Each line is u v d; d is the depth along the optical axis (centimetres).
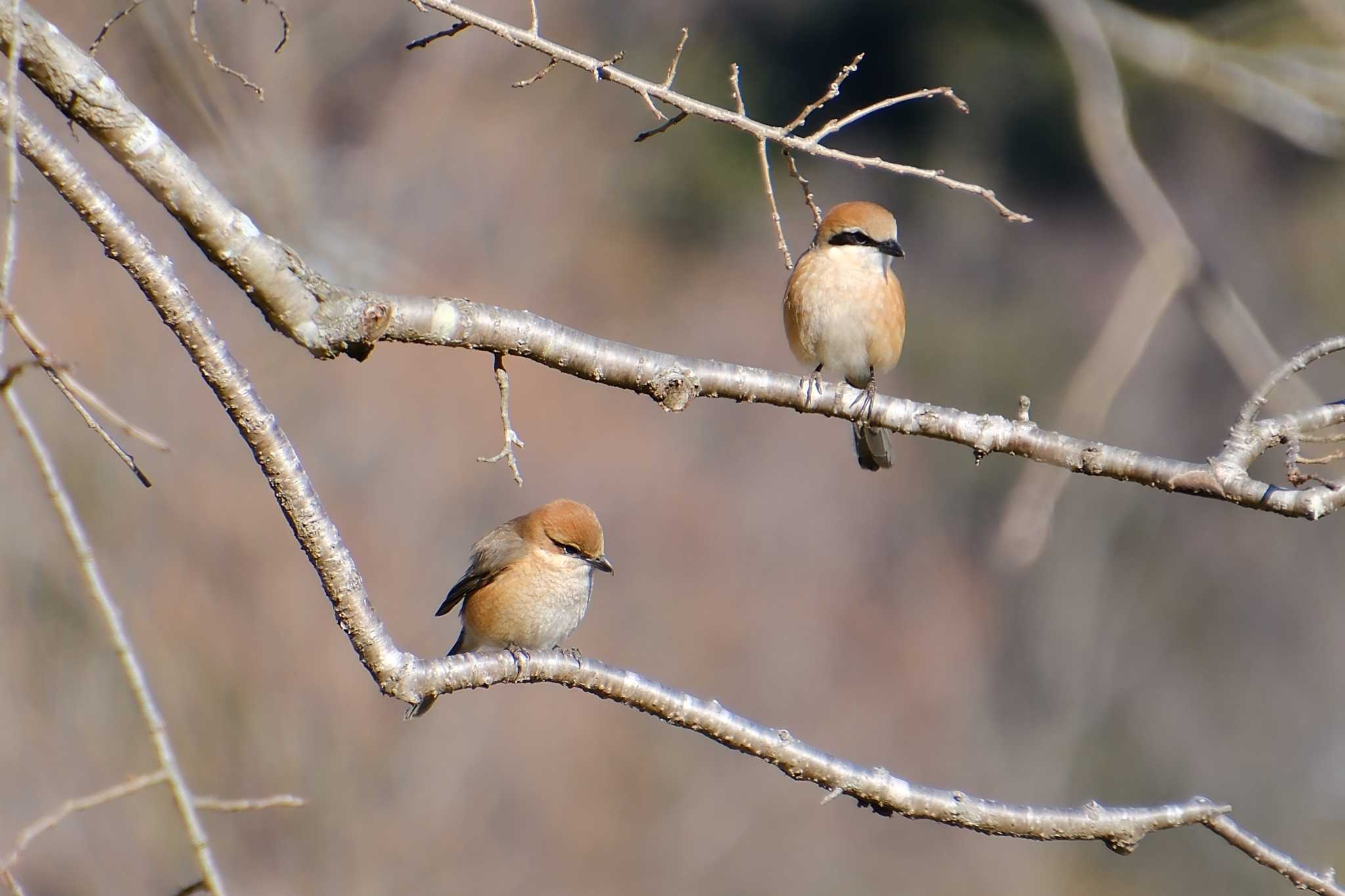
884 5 2970
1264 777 2325
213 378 392
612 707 1709
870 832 1952
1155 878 2242
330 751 1413
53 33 381
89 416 305
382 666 428
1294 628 2419
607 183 2467
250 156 880
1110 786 2352
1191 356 2488
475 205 1920
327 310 421
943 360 2923
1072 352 2911
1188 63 1132
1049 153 2989
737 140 2950
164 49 779
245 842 1346
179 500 1365
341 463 1602
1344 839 2244
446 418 1705
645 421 2267
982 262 3005
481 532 1712
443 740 1522
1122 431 2453
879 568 2453
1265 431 463
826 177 3012
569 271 2261
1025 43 2905
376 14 1602
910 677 2331
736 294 2808
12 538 1273
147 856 1302
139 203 1404
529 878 1559
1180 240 816
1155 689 2414
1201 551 2470
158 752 307
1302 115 1125
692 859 1709
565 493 2058
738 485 2364
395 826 1450
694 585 2191
